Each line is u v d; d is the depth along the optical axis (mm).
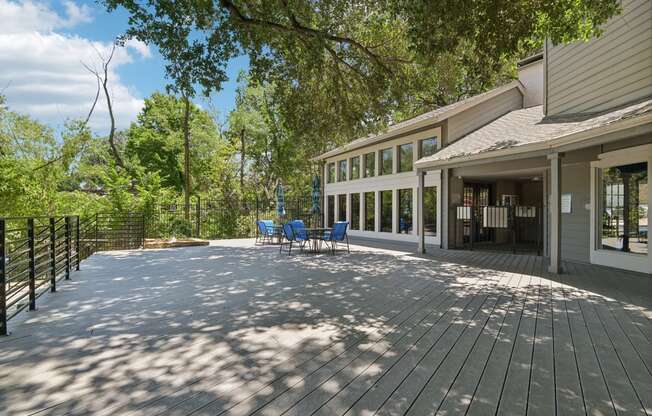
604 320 4336
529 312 4668
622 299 5320
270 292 5809
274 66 9320
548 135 7812
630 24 7543
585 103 8883
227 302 5199
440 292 5777
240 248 12531
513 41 5820
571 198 8914
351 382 2797
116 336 3824
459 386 2730
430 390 2670
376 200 16219
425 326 4125
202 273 7547
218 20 7469
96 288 6152
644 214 7082
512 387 2713
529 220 14695
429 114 14289
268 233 14422
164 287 6211
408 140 14336
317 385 2750
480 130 12492
